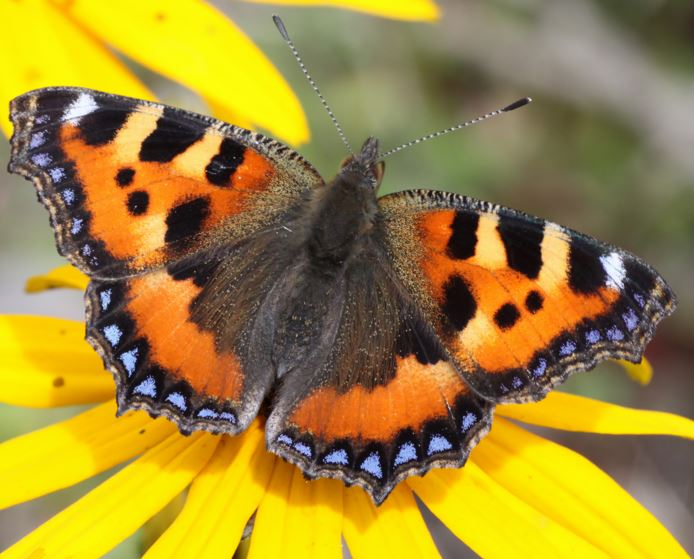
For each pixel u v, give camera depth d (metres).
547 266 0.18
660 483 0.27
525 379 0.18
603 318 0.18
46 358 0.19
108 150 0.18
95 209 0.18
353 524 0.19
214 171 0.19
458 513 0.19
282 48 0.29
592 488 0.19
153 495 0.18
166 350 0.18
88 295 0.18
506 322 0.18
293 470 0.19
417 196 0.19
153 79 0.27
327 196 0.19
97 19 0.20
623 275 0.18
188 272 0.18
